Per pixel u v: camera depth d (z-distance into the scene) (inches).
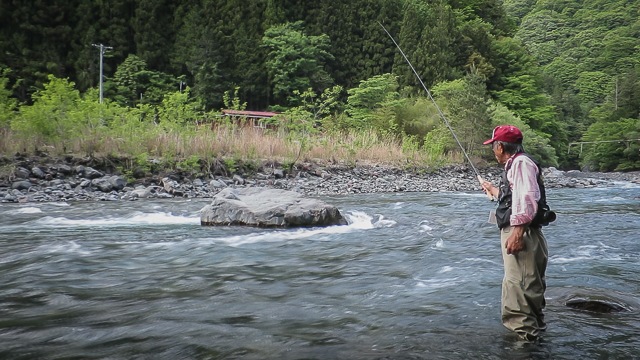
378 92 1262.3
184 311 150.6
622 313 146.9
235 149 645.3
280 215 317.1
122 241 262.4
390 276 194.7
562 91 2878.9
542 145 1401.3
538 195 122.0
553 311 148.8
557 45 4515.3
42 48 1523.1
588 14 4795.8
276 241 269.1
